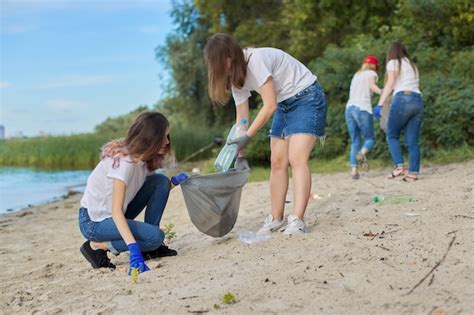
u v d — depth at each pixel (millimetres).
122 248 5086
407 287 3668
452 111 11164
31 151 26234
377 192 7457
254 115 14055
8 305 4289
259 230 5816
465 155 10820
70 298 4238
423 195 6750
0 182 17797
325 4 17266
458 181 7738
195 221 5430
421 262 4082
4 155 26703
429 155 11320
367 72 9594
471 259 4055
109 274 4875
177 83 28453
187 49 28141
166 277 4430
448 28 13695
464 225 4934
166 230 6297
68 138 27984
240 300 3729
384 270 3984
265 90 5012
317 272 4062
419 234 4762
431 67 12984
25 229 8883
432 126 11336
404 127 8609
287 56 5258
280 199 5609
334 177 10320
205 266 4598
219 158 5285
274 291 3805
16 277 5469
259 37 20734
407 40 13844
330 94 13758
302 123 5207
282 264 4328
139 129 4859
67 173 21172
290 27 19609
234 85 5070
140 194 5320
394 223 5254
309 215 6262
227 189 5301
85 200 5156
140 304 3885
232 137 5406
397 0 16219
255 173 12945
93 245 5172
